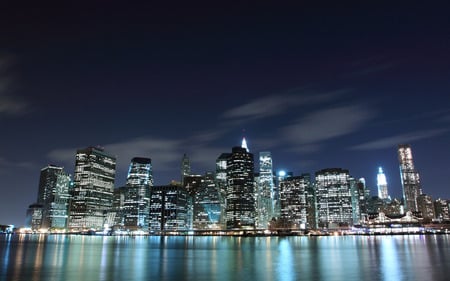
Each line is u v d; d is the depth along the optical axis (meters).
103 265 126.88
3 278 93.69
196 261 145.00
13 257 159.12
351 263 130.75
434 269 108.25
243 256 172.88
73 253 190.62
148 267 121.38
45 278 93.94
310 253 191.25
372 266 118.81
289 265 126.69
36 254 179.50
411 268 111.38
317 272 105.75
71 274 102.12
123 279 93.69
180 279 94.19
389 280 88.06
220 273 105.31
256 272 107.38
